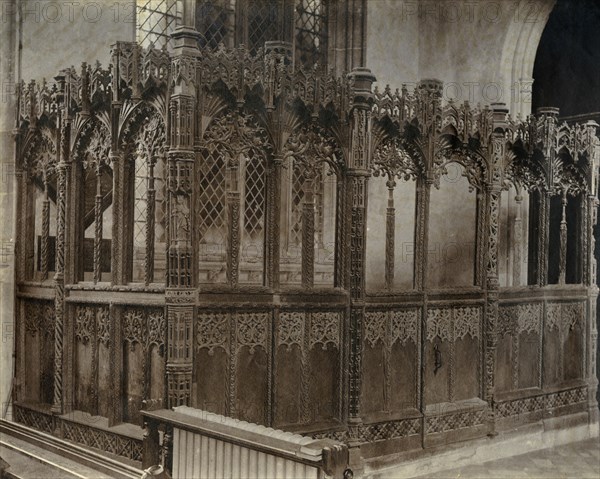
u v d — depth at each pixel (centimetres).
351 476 367
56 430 545
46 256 586
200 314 490
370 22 713
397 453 576
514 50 663
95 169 544
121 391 514
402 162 592
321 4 737
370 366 573
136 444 482
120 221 514
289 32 700
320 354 557
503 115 629
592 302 700
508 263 677
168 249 477
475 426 619
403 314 594
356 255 564
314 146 550
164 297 479
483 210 630
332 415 561
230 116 504
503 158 633
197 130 482
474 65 672
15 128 598
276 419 527
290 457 369
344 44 724
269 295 525
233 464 401
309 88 540
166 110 479
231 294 504
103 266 565
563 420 667
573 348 691
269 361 525
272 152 525
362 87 562
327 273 660
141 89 490
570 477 575
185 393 468
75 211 554
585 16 696
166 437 448
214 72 493
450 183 658
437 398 612
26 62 597
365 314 568
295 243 671
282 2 697
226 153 514
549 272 711
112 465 479
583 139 685
